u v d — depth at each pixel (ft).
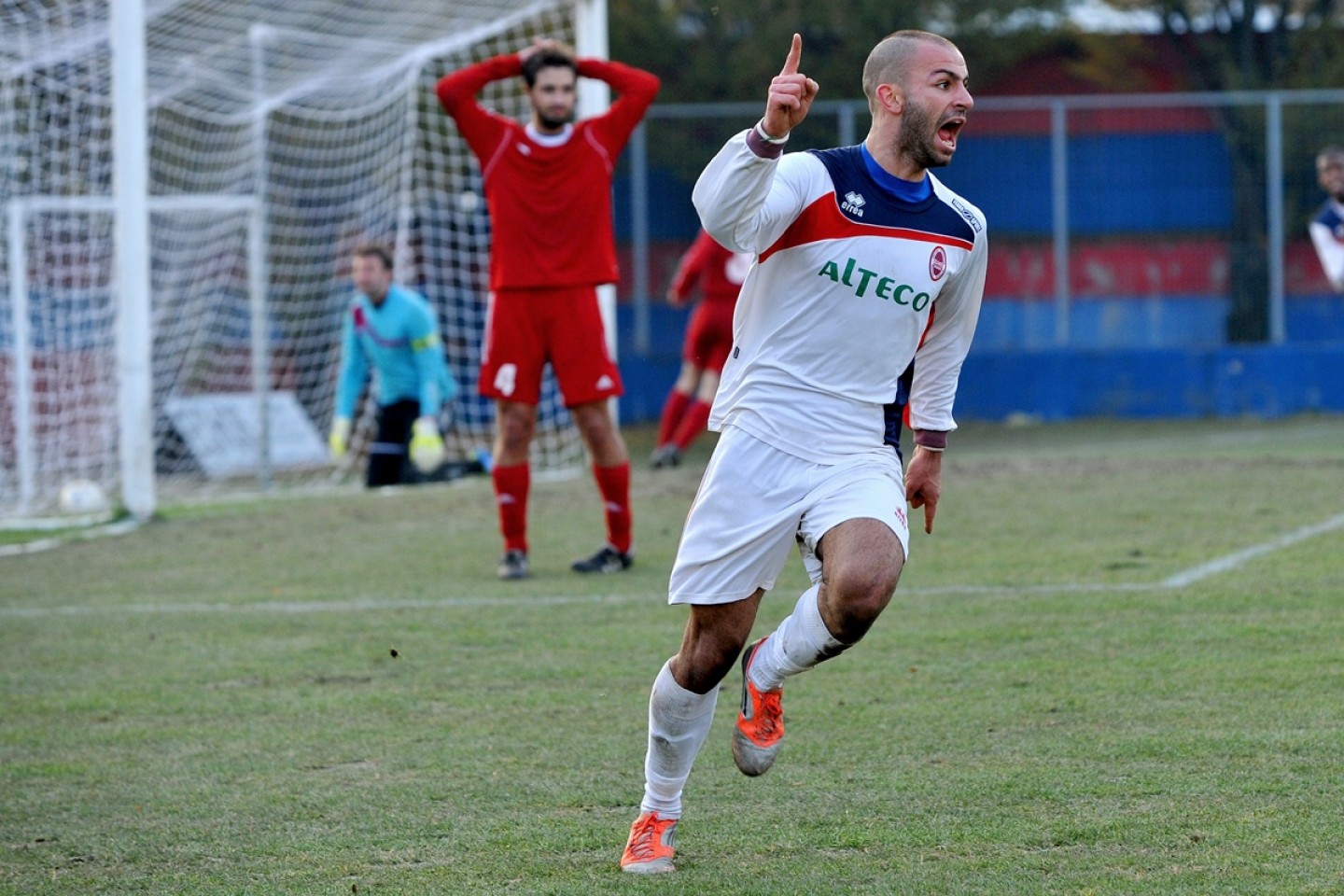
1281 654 67.26
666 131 211.00
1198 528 104.22
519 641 75.66
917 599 82.33
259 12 153.69
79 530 121.49
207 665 72.18
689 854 45.21
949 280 44.98
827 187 42.96
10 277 152.97
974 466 145.28
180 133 195.52
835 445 43.86
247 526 120.88
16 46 142.00
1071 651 69.51
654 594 87.56
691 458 183.62
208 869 45.16
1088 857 43.62
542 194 91.40
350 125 189.78
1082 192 216.95
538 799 50.98
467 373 203.41
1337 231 154.92
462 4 155.02
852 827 47.06
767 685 44.01
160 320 191.93
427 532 115.44
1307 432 185.57
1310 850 43.47
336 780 53.72
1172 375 210.59
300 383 202.39
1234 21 266.16
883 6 249.96
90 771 55.67
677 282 154.92
